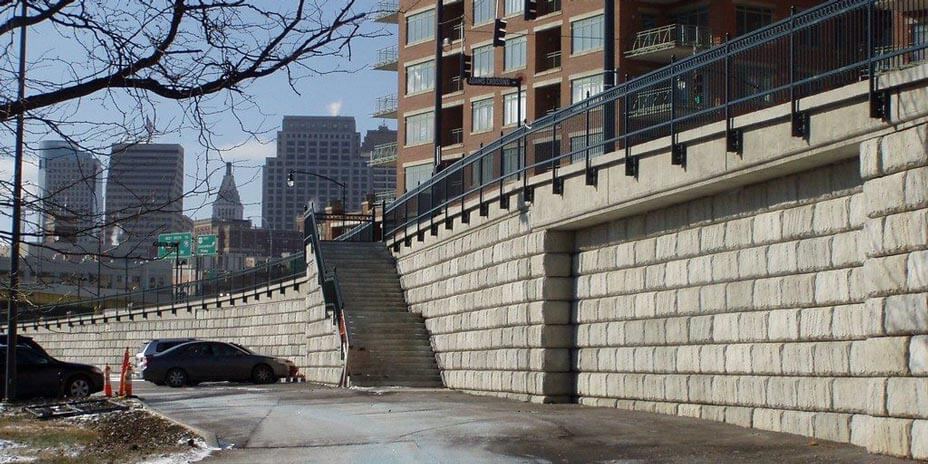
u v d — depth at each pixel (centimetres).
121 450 1641
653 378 1919
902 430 1241
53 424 2175
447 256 3006
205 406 2472
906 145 1251
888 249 1273
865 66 1352
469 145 6378
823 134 1406
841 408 1427
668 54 5372
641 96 1919
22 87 704
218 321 5578
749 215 1653
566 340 2242
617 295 2055
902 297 1249
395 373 3077
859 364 1391
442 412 2059
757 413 1612
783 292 1559
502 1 6175
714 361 1728
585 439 1555
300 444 1623
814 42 1470
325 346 3697
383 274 3603
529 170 2356
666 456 1366
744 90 1616
